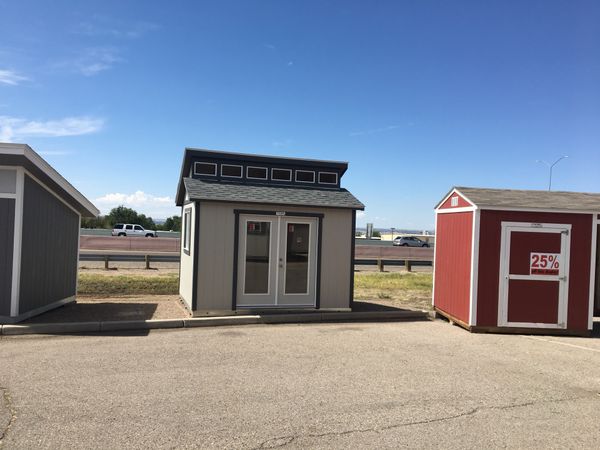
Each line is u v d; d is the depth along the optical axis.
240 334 8.48
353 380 5.80
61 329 8.30
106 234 44.47
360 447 3.95
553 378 6.13
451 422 4.54
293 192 11.04
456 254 10.16
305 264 10.66
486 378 6.05
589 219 9.48
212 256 9.93
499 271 9.40
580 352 7.75
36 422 4.27
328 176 11.91
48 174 8.70
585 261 9.45
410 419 4.59
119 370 5.96
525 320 9.40
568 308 9.40
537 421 4.62
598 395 5.46
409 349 7.62
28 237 8.69
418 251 36.00
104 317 9.31
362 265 27.03
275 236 10.45
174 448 3.84
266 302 10.41
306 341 8.00
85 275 15.20
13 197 8.29
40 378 5.54
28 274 8.75
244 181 11.30
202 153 11.04
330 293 10.73
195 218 9.82
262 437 4.09
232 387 5.40
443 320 10.75
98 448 3.80
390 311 10.97
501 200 9.67
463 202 9.95
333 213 10.77
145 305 11.01
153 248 31.42
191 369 6.09
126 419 4.40
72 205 10.74
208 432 4.16
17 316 8.34
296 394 5.23
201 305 9.82
